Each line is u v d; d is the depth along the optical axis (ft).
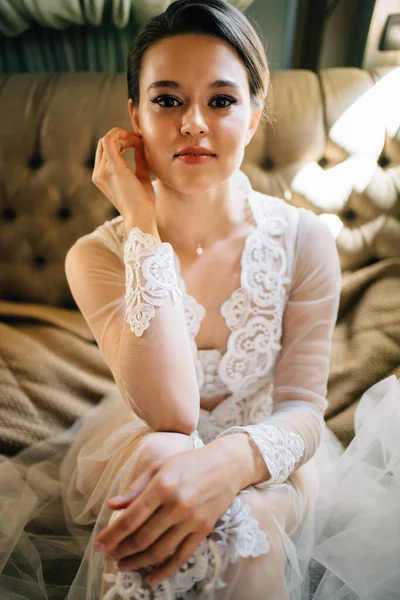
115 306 2.61
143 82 2.41
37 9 5.43
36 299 5.18
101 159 2.81
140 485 1.90
